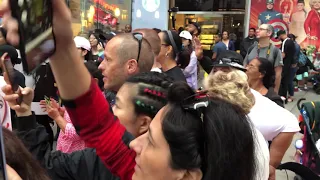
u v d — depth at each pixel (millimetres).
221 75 2061
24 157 992
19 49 494
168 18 10398
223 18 11344
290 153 4824
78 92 971
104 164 1295
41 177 1020
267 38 5246
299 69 9312
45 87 3518
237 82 2037
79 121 1053
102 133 1116
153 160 822
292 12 10359
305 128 3287
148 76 1401
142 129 1370
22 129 1533
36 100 3566
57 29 691
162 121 820
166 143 805
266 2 10438
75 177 1383
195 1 11547
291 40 7469
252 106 2125
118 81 2107
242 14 11133
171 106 844
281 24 10453
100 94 1090
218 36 10047
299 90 9836
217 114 789
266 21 10523
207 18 11516
